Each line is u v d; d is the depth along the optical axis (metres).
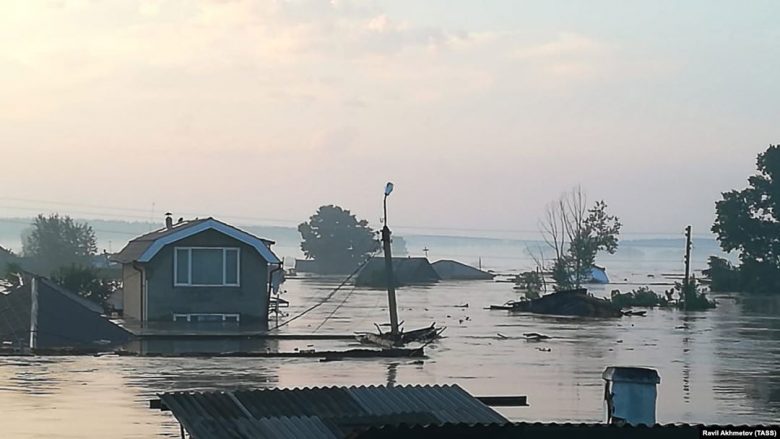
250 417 11.36
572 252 76.88
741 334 41.81
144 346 33.19
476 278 121.00
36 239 102.50
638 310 61.75
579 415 19.27
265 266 43.97
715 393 23.42
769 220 87.88
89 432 16.97
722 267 91.00
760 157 88.19
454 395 12.70
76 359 28.48
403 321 47.31
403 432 9.52
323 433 10.98
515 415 19.25
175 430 17.14
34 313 33.06
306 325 43.69
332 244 141.38
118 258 47.22
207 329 40.03
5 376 24.58
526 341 36.84
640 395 11.55
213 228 43.25
